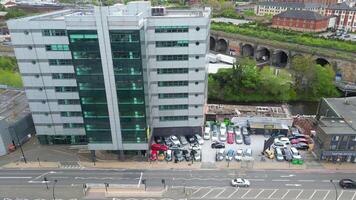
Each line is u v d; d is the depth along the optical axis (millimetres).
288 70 155750
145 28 77812
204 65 85500
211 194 72438
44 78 83812
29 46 79938
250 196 71625
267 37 188750
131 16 68312
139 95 76000
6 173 80938
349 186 73688
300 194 71938
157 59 84188
